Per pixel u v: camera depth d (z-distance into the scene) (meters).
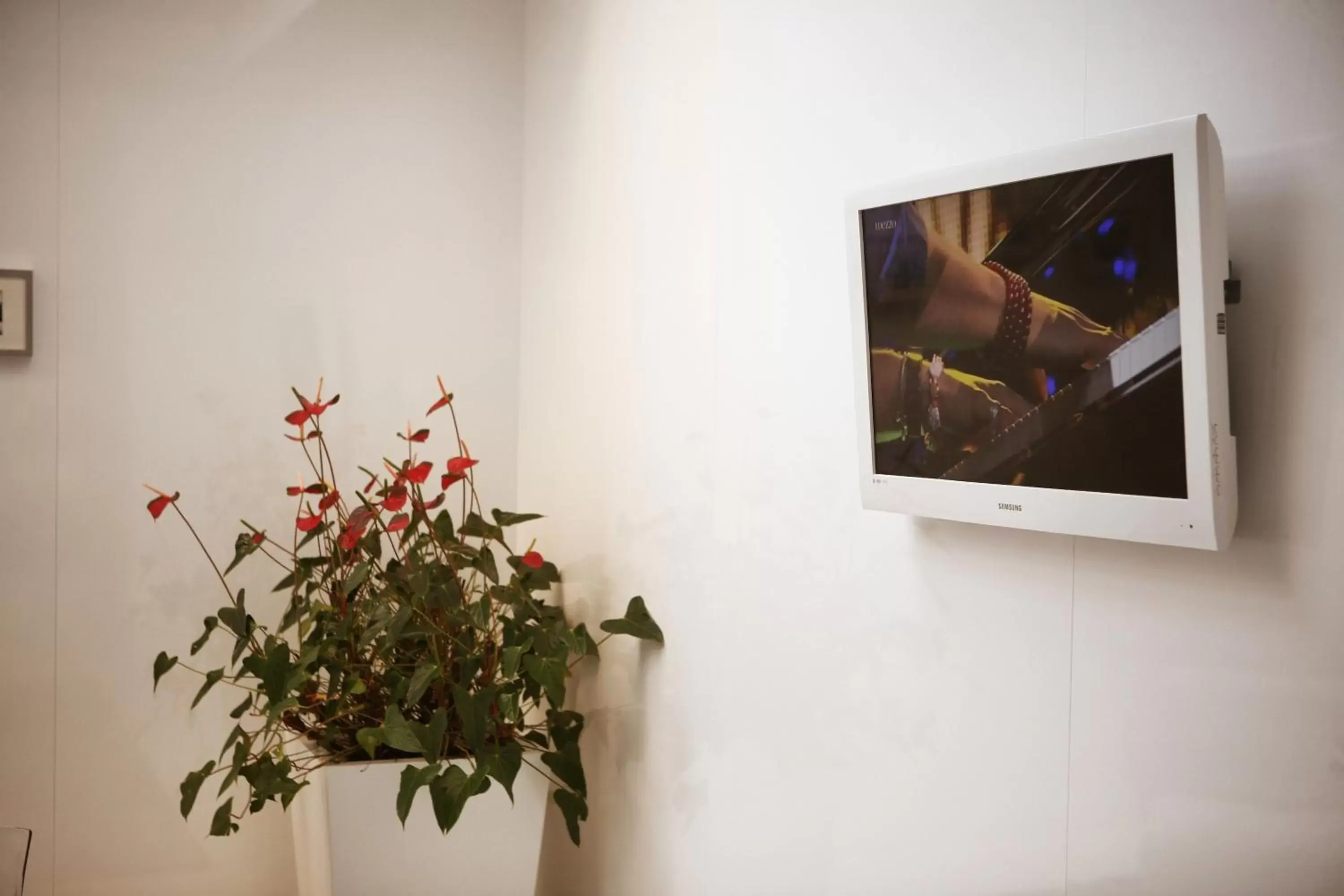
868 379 1.35
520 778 2.26
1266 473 1.02
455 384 2.91
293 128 2.75
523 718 2.28
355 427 2.81
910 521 1.42
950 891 1.35
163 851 2.65
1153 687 1.11
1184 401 0.99
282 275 2.75
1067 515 1.11
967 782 1.33
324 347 2.79
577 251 2.54
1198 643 1.07
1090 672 1.18
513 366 2.97
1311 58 0.98
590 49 2.46
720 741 1.84
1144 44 1.11
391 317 2.84
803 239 1.63
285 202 2.75
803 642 1.63
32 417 2.55
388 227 2.84
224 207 2.70
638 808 2.14
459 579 2.27
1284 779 1.00
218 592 2.70
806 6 1.63
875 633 1.48
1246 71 1.03
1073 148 1.05
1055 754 1.21
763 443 1.73
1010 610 1.27
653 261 2.12
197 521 2.68
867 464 1.37
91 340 2.60
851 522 1.53
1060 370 1.10
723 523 1.84
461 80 2.90
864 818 1.50
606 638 2.32
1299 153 0.99
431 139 2.88
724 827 1.83
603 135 2.38
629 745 2.19
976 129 1.31
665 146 2.06
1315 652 0.98
